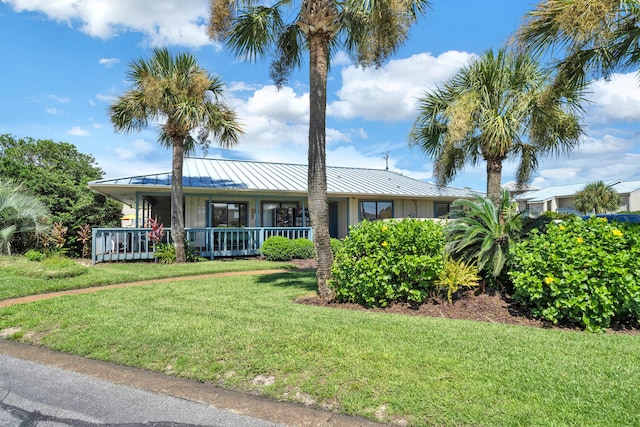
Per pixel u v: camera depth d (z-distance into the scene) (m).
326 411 2.95
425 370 3.42
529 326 5.24
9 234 12.57
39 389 3.52
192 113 11.71
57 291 7.99
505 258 6.32
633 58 5.89
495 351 3.88
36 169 17.97
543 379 3.20
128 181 14.02
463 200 7.12
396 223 6.50
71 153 30.22
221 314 5.52
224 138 12.84
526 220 6.88
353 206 18.20
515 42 6.14
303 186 16.55
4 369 4.02
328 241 6.95
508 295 6.43
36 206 13.66
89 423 2.89
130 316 5.50
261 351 3.99
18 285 8.12
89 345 4.46
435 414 2.73
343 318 5.24
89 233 16.16
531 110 8.66
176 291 7.54
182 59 12.05
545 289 5.39
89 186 13.45
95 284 8.66
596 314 4.98
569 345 4.10
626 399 2.84
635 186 35.22
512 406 2.77
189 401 3.21
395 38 7.33
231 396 3.27
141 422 2.89
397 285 6.14
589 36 5.38
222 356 3.96
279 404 3.10
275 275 10.05
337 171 21.75
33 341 4.86
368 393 3.09
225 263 12.42
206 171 17.20
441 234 6.36
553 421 2.57
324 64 7.17
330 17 6.93
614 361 3.61
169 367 3.86
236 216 16.83
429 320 5.19
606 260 4.94
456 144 9.30
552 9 5.43
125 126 12.43
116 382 3.62
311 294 7.21
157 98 11.29
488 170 9.20
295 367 3.61
